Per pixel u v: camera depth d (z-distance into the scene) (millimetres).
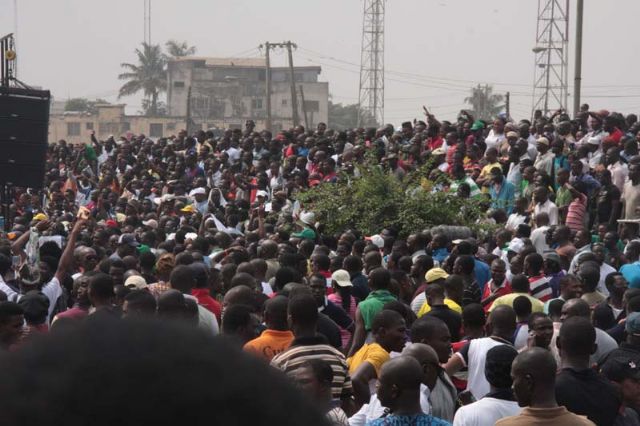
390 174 26125
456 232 22859
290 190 32500
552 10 94750
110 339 828
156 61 162875
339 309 14195
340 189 26281
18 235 24516
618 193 26953
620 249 24594
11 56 31453
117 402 791
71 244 15727
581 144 31094
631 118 35406
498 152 32688
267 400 832
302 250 20609
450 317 13023
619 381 9398
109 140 48969
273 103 156375
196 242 20656
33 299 12164
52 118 144500
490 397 8758
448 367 10984
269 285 16719
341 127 174750
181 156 40469
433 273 14711
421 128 37938
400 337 10555
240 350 869
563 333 9062
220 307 14516
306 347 9367
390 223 25203
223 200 35312
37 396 784
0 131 30453
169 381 806
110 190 39969
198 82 156750
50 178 47312
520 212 25922
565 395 8844
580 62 40719
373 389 11516
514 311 12367
